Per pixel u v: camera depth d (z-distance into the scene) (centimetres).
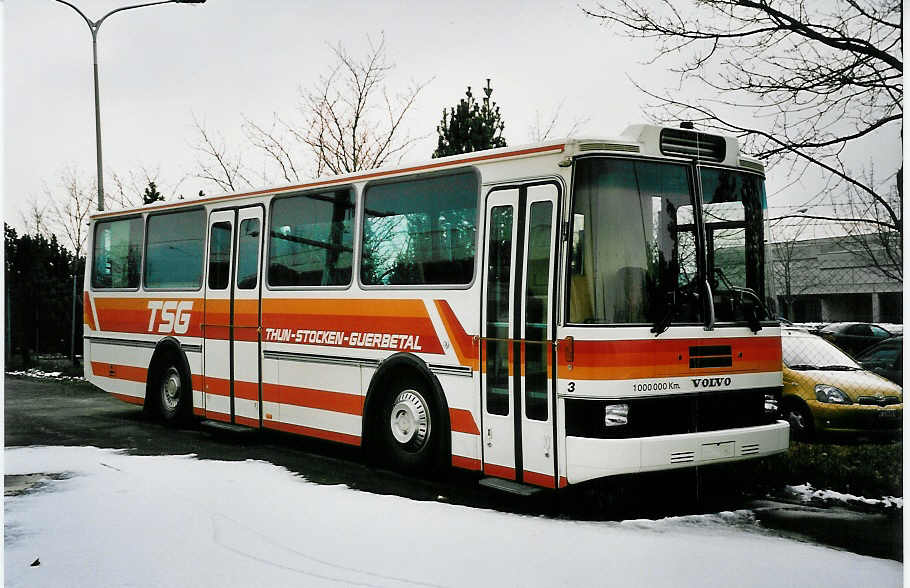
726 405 718
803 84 841
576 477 662
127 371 1273
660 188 708
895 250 1045
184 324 1154
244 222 1065
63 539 599
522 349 712
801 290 2567
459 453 773
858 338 2309
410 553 568
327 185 947
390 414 861
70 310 2881
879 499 743
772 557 564
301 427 962
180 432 1150
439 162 814
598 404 657
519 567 539
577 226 682
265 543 590
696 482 762
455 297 780
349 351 898
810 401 1009
